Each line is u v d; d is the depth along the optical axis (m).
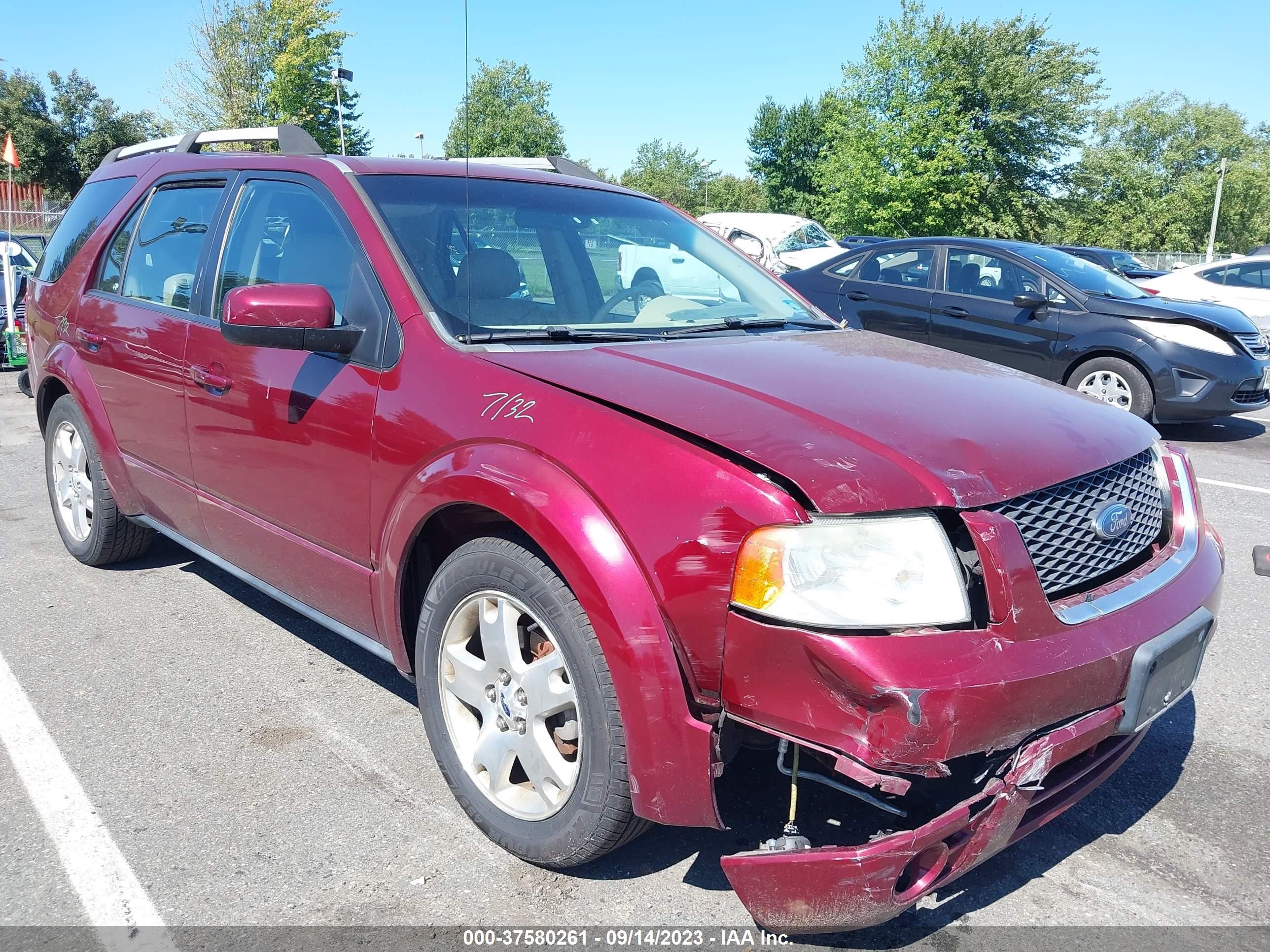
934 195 35.59
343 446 2.67
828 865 1.81
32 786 2.72
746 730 2.05
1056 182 40.03
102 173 4.52
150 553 4.72
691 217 3.83
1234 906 2.31
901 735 1.75
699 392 2.21
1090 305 8.11
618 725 2.03
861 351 2.82
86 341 3.97
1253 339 8.02
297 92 31.77
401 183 3.02
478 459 2.25
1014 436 2.16
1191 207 68.06
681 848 2.48
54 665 3.49
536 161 3.90
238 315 2.52
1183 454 2.60
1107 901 2.32
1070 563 2.06
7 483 6.10
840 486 1.88
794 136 74.38
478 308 2.68
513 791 2.39
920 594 1.83
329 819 2.58
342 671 3.49
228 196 3.41
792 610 1.82
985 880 2.40
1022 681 1.82
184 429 3.38
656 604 1.96
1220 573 2.43
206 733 3.03
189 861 2.39
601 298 3.05
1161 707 2.14
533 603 2.17
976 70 38.78
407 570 2.58
